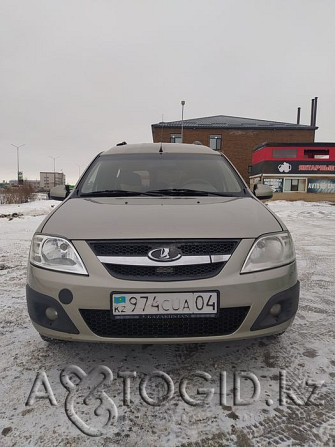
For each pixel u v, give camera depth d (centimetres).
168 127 2878
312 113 3512
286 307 181
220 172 286
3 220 1030
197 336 169
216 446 134
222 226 183
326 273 397
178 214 196
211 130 2891
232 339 171
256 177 2534
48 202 2286
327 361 197
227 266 171
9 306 288
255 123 3056
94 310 170
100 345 217
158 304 165
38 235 188
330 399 163
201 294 166
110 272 169
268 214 209
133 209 207
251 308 170
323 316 264
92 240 175
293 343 219
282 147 2314
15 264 450
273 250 183
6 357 204
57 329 173
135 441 137
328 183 2309
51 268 175
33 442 137
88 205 222
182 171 284
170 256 169
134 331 170
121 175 279
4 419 151
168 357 202
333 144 2288
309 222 1005
